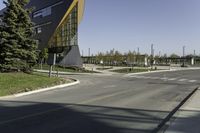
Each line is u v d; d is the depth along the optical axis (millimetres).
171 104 15844
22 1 31766
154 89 24469
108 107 14648
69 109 14039
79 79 36562
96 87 26266
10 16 30516
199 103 15602
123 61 98500
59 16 70750
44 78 28812
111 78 39375
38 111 13469
